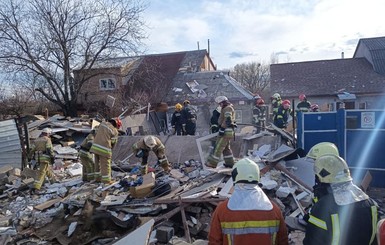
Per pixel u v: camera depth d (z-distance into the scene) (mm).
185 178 7566
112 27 21031
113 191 7102
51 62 20719
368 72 28156
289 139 10219
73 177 9422
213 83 27234
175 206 6062
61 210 6699
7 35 19609
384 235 2041
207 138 8750
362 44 30859
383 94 26109
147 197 6531
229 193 6203
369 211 2416
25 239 5949
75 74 22016
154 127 19438
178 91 26984
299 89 28078
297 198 6578
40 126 12773
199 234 5727
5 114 24188
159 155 8016
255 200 2549
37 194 8062
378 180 8562
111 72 23188
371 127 8570
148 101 23703
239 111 25188
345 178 2486
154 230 5305
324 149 3650
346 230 2342
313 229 2459
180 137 10289
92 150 7707
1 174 9414
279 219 2582
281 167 7590
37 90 21625
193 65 30984
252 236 2469
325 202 2459
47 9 19984
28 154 10438
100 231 5703
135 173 8570
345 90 26797
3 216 6863
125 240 4027
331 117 8922
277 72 30812
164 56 32688
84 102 25328
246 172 2623
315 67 30266
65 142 12258
